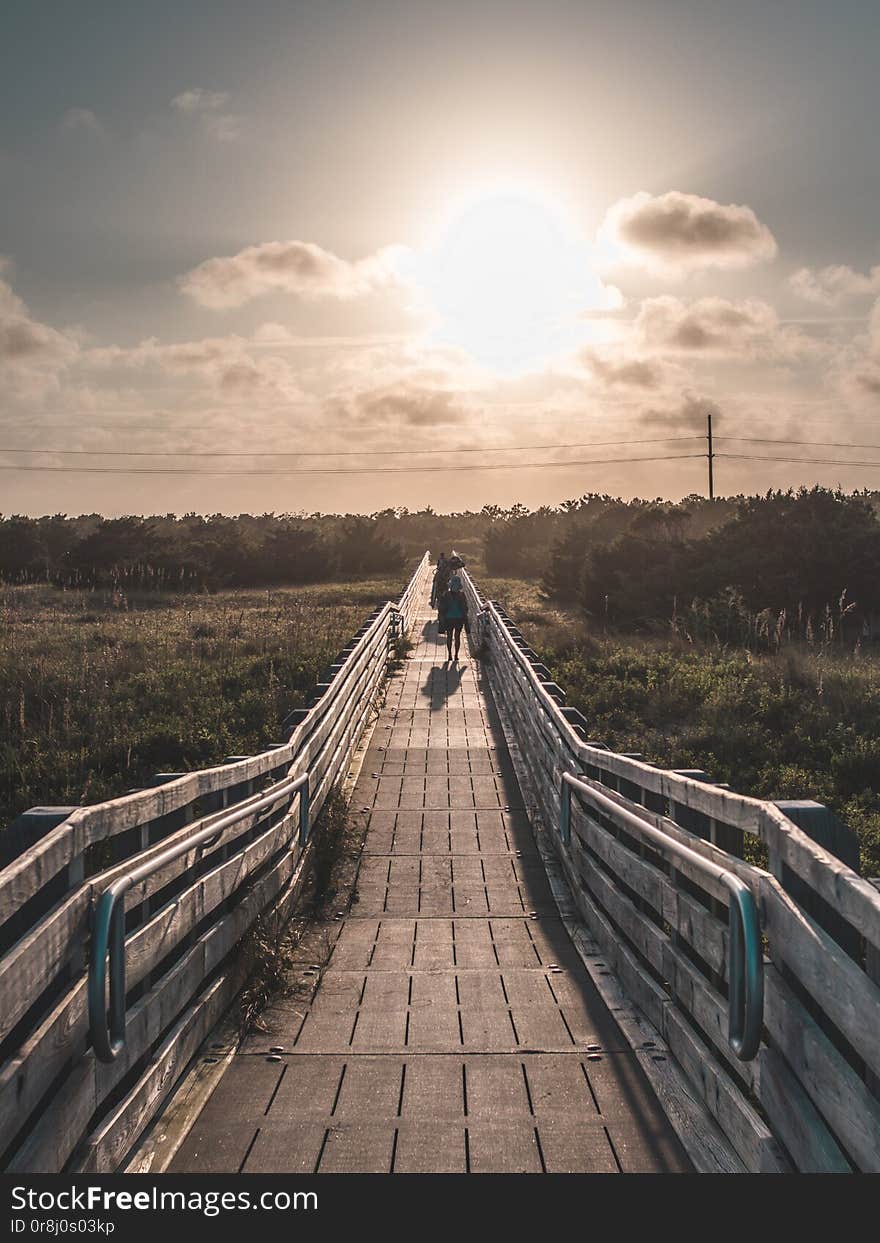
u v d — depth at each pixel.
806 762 13.01
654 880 5.70
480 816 11.67
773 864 3.83
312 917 8.32
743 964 3.68
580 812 8.58
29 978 3.30
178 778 5.52
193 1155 4.33
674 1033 5.18
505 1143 4.45
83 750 13.67
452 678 21.33
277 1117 4.71
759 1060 3.89
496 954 7.39
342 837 10.37
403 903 8.73
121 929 3.89
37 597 37.84
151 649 22.14
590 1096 4.95
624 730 15.30
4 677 18.03
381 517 101.75
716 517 47.84
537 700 12.02
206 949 5.64
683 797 5.17
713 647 22.20
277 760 8.17
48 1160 3.39
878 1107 2.84
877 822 10.77
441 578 27.17
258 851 7.02
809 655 19.73
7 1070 3.13
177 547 44.75
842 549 25.53
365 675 16.59
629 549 30.06
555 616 31.08
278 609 33.66
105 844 9.64
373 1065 5.33
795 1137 3.46
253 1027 5.83
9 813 11.90
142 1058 4.55
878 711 14.90
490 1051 5.52
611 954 6.88
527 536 58.19
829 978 3.16
